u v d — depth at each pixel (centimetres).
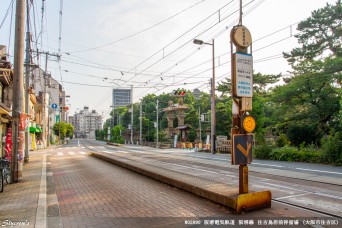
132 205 733
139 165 1445
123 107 9825
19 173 1084
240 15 715
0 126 1808
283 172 1320
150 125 6838
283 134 2555
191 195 825
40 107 4653
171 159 2144
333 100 2159
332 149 1588
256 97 2570
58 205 750
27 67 1895
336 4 2739
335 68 2130
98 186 1023
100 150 3759
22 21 1106
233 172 1355
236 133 669
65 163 1938
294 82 2319
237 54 669
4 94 2056
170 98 7512
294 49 2948
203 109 5891
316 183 1022
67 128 8275
